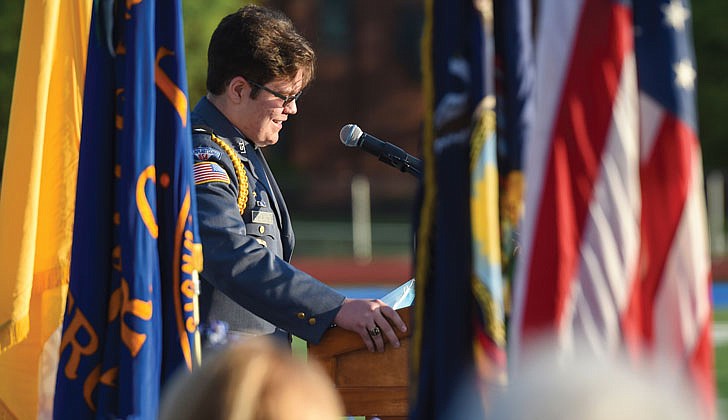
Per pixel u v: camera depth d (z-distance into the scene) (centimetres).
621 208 778
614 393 376
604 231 776
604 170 781
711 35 9762
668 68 798
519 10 796
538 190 782
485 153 776
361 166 12131
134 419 961
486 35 782
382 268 6938
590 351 764
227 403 411
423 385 803
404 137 12294
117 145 984
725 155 9969
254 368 419
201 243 1082
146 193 975
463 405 771
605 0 796
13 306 1070
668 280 791
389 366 1059
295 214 11731
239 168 1136
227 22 1168
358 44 12294
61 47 1099
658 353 788
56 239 1091
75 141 1097
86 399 977
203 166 1118
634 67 802
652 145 796
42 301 1091
